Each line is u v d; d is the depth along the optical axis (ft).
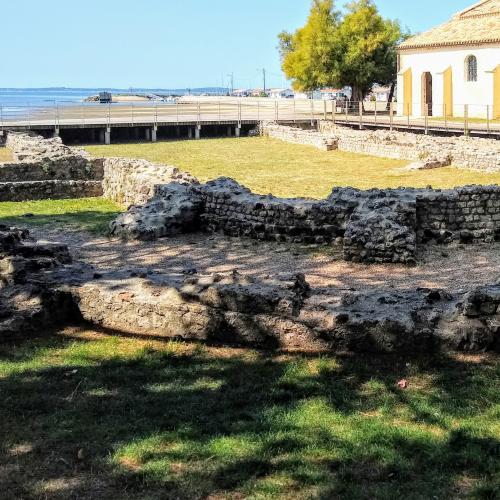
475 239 55.47
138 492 20.33
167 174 74.28
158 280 34.86
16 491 20.35
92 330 34.17
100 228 65.10
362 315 30.22
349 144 132.26
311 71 208.03
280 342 30.99
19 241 42.91
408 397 26.13
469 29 178.81
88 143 159.02
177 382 28.04
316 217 55.72
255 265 50.24
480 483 20.43
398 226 50.08
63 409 25.75
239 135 173.37
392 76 212.43
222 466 21.57
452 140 115.24
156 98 495.00
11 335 32.94
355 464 21.59
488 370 28.17
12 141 137.69
